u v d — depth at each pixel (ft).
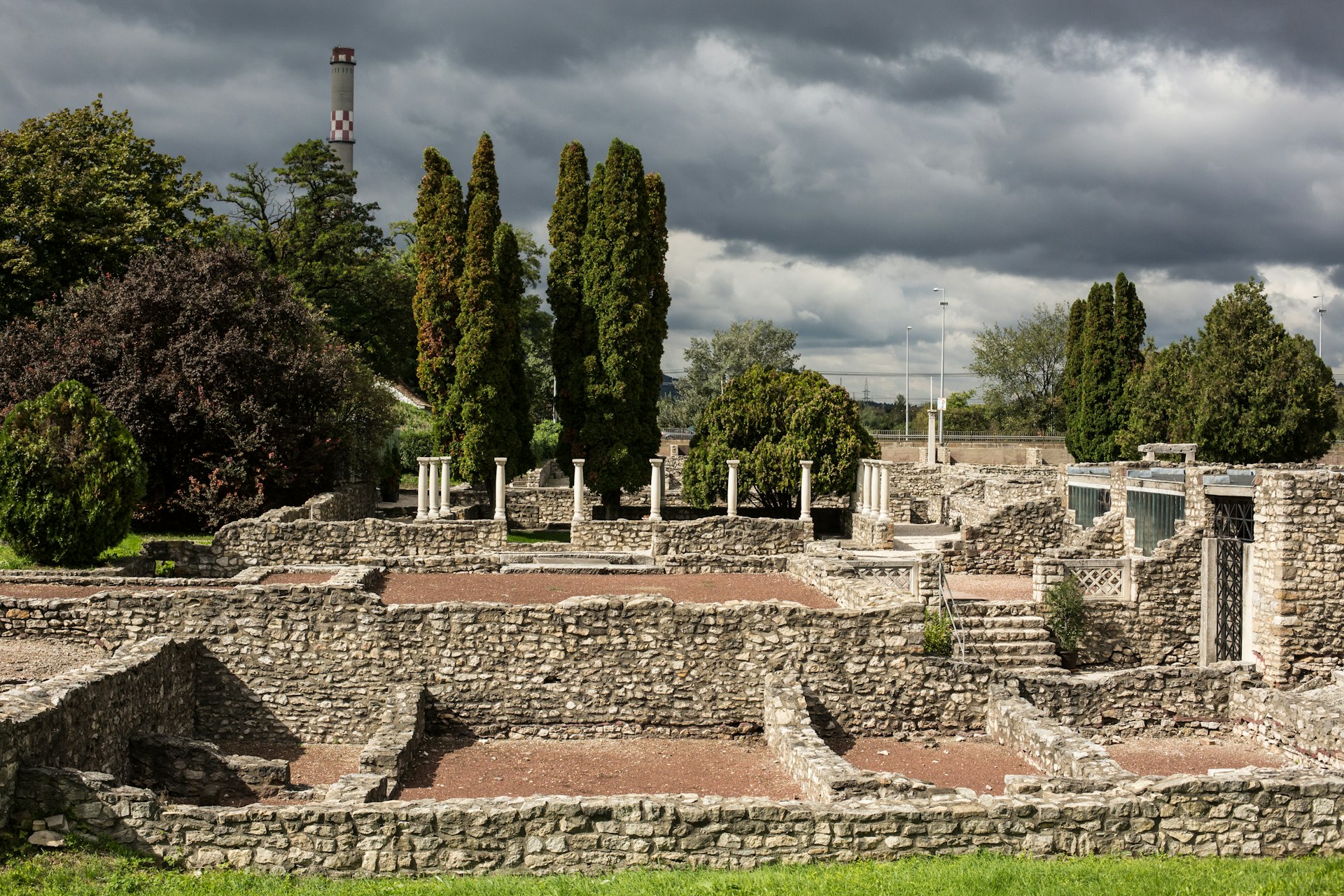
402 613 52.39
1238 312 130.21
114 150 119.65
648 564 76.95
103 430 68.23
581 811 33.88
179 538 87.40
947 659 54.24
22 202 106.22
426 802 34.24
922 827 34.91
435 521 94.63
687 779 45.80
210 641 52.08
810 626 53.21
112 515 67.92
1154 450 88.07
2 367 90.84
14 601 51.19
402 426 160.25
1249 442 127.24
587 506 127.24
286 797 41.73
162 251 106.32
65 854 32.17
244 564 81.66
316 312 116.67
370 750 42.91
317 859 32.99
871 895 29.86
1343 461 166.81
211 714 52.06
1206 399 129.08
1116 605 71.61
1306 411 126.62
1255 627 63.05
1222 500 70.85
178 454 93.81
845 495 138.82
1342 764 48.78
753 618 53.11
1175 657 72.02
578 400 123.54
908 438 204.95
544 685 52.60
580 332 124.06
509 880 31.91
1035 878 31.48
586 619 52.75
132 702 43.14
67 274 109.60
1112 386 167.63
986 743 53.06
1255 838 36.32
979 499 123.65
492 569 71.61
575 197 124.47
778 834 34.40
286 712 52.37
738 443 126.93
